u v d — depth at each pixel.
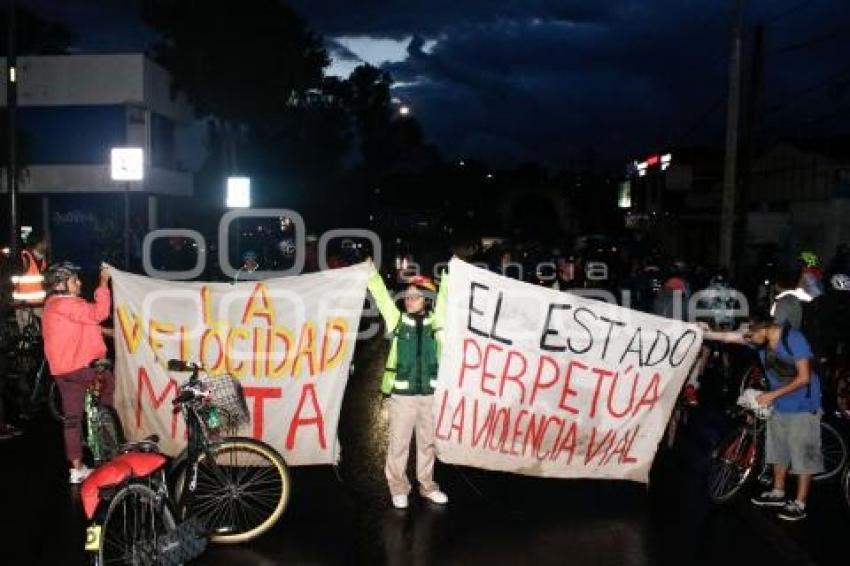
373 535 6.61
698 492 7.93
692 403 9.13
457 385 7.76
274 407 7.75
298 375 7.76
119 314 7.82
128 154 18.27
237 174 46.00
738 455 7.48
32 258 12.22
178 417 7.80
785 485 8.23
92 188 38.72
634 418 7.88
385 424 10.19
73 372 7.58
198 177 50.94
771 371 7.33
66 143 39.25
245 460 6.44
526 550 6.37
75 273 7.76
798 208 27.09
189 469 6.20
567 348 7.82
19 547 6.30
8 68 17.70
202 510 6.66
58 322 7.55
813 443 7.18
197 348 7.80
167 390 7.80
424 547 6.39
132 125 39.19
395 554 6.24
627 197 54.22
